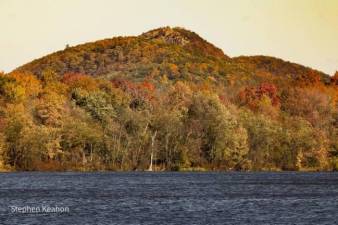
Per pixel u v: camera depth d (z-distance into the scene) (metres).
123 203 148.38
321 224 117.19
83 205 143.38
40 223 115.25
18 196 165.62
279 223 117.88
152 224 115.44
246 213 130.62
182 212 131.62
